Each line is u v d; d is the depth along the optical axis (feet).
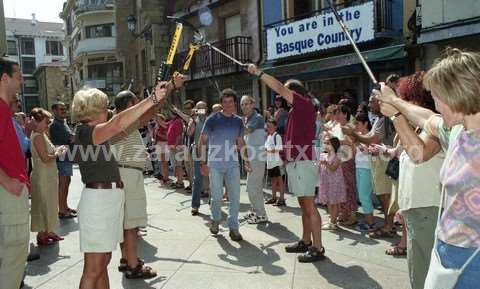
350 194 18.93
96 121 9.73
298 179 14.53
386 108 7.97
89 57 112.68
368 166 17.84
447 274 5.90
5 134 9.27
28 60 187.21
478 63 5.88
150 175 39.32
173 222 20.77
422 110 7.64
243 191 28.17
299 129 14.42
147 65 67.92
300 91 14.62
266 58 42.88
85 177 9.88
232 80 49.49
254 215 20.65
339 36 33.63
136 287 13.03
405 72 31.14
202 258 15.46
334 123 19.54
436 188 8.61
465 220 5.81
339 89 37.04
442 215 6.21
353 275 13.35
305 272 13.74
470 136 5.90
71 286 13.33
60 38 193.36
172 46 9.24
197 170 22.11
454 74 5.88
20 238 9.73
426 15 28.35
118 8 82.07
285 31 38.42
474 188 5.73
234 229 17.47
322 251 14.82
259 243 17.01
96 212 9.64
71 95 144.15
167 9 62.44
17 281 9.88
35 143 16.46
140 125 13.14
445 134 6.88
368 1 31.40
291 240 17.26
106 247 9.73
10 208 9.55
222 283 13.14
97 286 10.41
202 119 22.43
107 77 112.37
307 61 36.37
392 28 32.17
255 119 19.93
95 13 109.60
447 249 6.00
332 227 18.40
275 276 13.51
